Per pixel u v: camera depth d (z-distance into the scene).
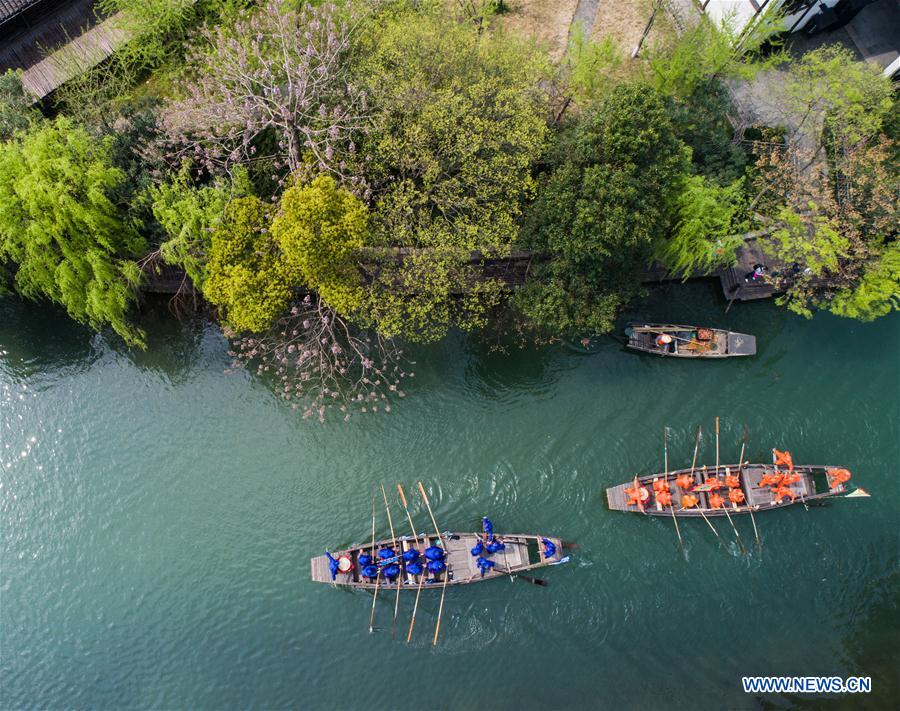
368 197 31.59
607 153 30.14
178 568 34.62
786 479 34.38
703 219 32.03
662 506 34.44
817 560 34.53
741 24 38.72
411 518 35.28
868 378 37.72
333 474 35.97
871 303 35.59
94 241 32.62
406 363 37.50
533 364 37.75
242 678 32.91
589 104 36.19
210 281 31.56
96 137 32.69
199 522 35.41
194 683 32.88
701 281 39.09
